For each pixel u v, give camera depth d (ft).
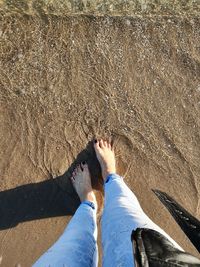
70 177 4.03
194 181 4.14
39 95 4.07
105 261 2.89
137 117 4.14
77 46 4.16
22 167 3.99
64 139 4.06
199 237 2.83
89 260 3.13
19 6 4.10
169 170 4.13
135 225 3.00
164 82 4.21
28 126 4.04
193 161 4.16
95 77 4.14
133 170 4.09
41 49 4.12
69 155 4.05
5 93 4.05
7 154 3.99
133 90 4.17
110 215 3.23
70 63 4.13
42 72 4.09
